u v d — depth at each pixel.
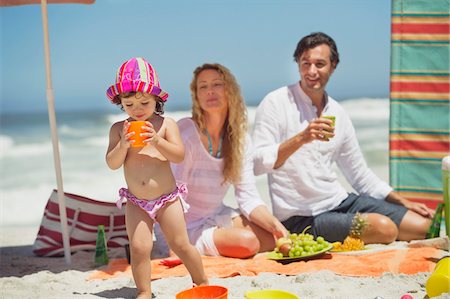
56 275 5.93
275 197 7.12
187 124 6.60
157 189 4.95
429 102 7.73
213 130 6.60
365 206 7.08
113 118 29.98
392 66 7.77
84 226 7.09
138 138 4.77
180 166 6.58
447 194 6.48
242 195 6.80
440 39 7.66
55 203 7.11
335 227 6.84
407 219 6.94
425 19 7.68
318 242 6.36
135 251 4.90
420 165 7.77
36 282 5.72
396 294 5.03
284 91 7.16
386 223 6.77
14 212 17.70
